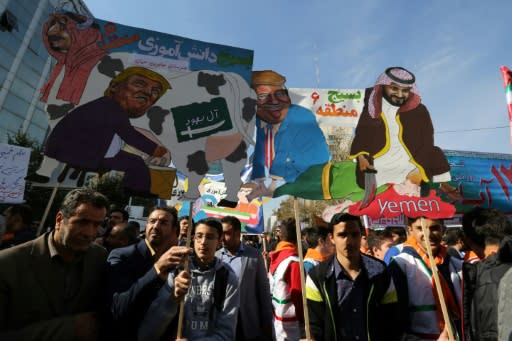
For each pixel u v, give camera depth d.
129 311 1.91
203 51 3.04
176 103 2.85
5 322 1.69
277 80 3.26
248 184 3.34
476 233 2.25
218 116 2.92
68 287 1.90
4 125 24.25
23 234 3.37
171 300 2.04
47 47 2.65
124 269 2.28
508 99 2.32
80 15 2.79
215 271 2.65
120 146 2.67
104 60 2.77
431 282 2.61
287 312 2.95
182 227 4.28
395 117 3.23
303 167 3.09
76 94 2.64
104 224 5.00
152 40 2.93
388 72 3.34
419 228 2.84
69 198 1.89
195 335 2.41
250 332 2.93
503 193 7.50
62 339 1.52
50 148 2.50
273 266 3.34
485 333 1.79
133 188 2.64
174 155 2.73
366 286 2.44
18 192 4.49
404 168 3.09
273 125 3.17
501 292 1.47
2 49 23.84
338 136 3.20
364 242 4.85
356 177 3.08
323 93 3.30
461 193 7.41
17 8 24.77
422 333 2.46
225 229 3.30
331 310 2.40
